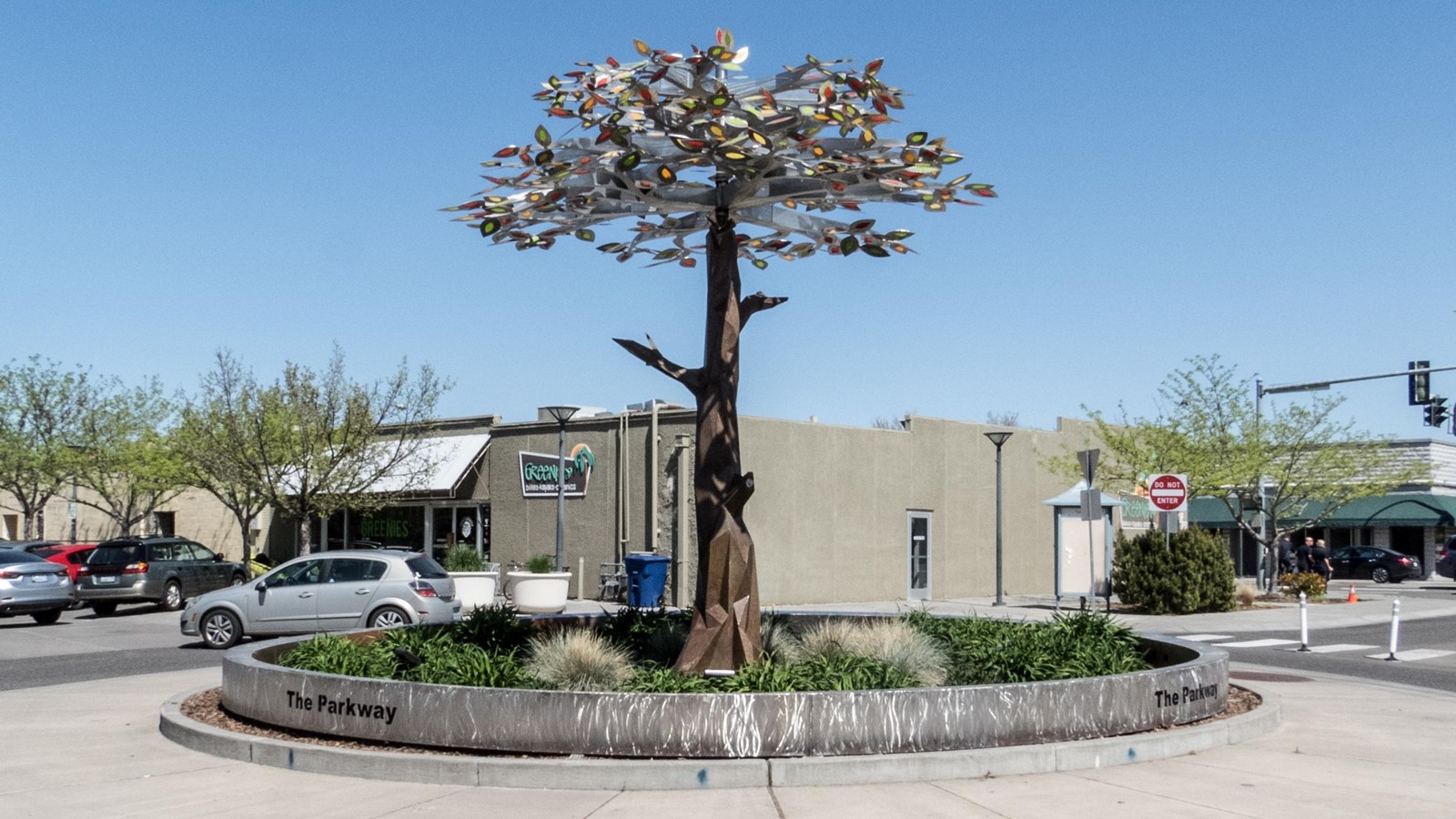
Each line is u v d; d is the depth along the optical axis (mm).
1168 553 26531
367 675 11477
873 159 11055
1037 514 35906
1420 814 7848
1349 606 29234
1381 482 37562
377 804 8211
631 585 26109
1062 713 9664
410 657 12352
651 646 13867
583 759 8984
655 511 27844
